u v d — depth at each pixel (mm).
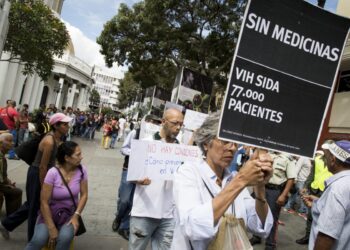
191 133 7160
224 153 2309
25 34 17266
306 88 2355
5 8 8250
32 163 4945
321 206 3264
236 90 2191
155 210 4004
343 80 13320
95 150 20953
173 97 11531
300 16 2314
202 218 1989
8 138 5773
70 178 4359
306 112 2359
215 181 2332
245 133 2213
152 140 4113
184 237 2211
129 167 3984
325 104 2412
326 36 2391
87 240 5859
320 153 7332
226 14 20953
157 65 25125
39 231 4055
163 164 4117
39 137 5016
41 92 60281
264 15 2227
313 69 2373
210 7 20578
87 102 86750
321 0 8547
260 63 2234
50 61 19438
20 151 4922
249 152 8250
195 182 2285
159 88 16188
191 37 22094
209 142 2377
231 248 2160
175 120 4477
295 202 10352
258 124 2244
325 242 2975
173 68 27672
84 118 30328
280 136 2303
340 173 3197
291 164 6156
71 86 72312
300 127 2346
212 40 21578
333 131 13273
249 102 2219
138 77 27078
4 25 8172
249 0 2178
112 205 8203
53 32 18469
